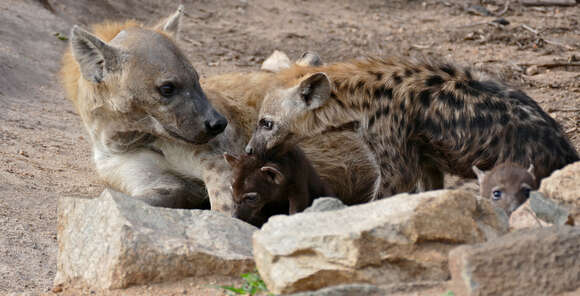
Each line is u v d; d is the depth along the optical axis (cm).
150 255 727
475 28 2986
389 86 1052
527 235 595
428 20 3222
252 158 991
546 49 2584
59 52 2275
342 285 609
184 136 1015
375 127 1048
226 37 2856
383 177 1055
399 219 645
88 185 1246
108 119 1072
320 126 1051
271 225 688
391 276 636
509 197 855
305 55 1331
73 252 795
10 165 1270
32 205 1101
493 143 1001
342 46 2780
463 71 1094
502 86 1071
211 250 749
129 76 999
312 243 644
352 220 665
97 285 744
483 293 568
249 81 1169
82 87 1078
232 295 695
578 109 1750
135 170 1124
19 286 824
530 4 3388
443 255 648
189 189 1156
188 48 2648
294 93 1027
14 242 948
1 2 2511
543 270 571
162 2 3256
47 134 1552
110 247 743
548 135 1005
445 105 1029
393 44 2795
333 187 1142
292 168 991
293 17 3241
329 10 3431
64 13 2714
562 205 718
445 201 663
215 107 1105
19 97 1808
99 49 996
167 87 994
